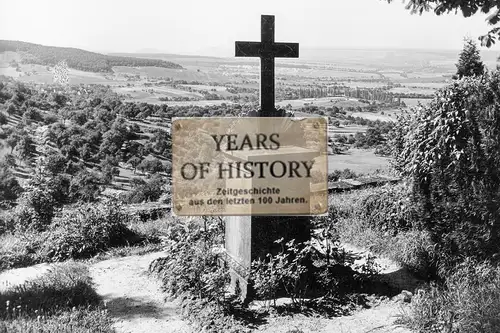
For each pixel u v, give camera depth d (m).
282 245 6.17
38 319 5.39
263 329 5.50
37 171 10.60
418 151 6.99
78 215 8.82
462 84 6.79
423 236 7.15
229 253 6.88
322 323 5.64
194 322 5.71
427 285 6.48
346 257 6.82
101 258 8.15
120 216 9.19
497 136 6.32
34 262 7.98
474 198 6.46
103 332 5.42
